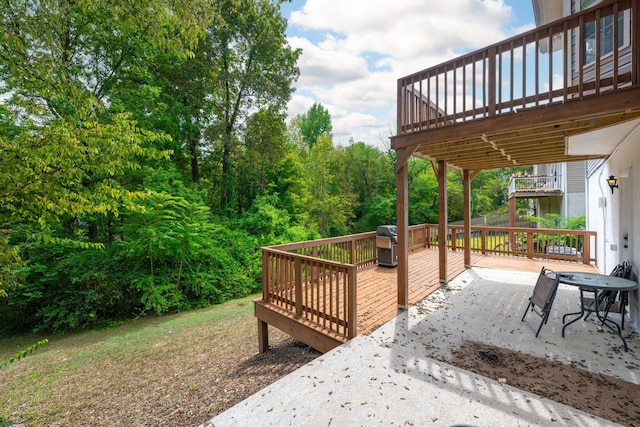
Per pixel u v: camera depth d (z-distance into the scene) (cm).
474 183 3036
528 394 259
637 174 408
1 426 353
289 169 1862
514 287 593
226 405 358
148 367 504
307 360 446
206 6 450
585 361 317
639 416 228
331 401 254
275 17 1488
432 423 225
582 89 306
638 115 318
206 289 976
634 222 427
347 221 2448
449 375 291
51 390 441
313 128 3556
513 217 1513
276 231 1427
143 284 878
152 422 342
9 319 761
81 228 1002
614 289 348
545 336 379
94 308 805
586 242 775
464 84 401
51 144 354
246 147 1515
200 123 1468
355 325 375
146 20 423
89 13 836
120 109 905
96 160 435
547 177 1511
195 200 1050
